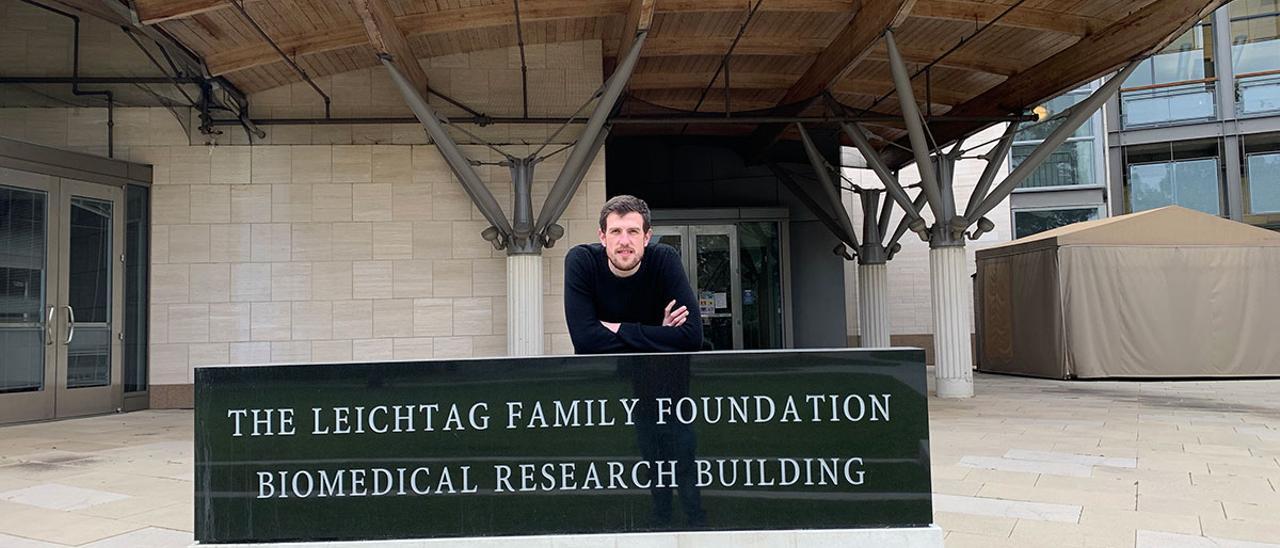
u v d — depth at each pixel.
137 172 11.77
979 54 12.27
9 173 10.36
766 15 11.08
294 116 12.02
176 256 11.87
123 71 12.05
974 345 21.80
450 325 11.95
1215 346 15.42
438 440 2.68
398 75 9.96
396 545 2.62
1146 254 15.56
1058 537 4.51
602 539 2.65
